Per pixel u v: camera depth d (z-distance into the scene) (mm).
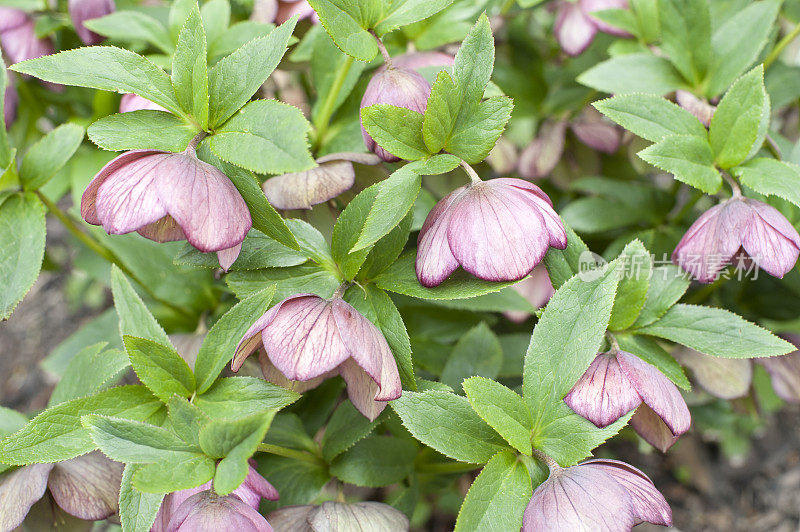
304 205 580
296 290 577
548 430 544
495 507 534
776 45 722
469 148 556
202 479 517
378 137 552
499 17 732
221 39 638
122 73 554
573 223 685
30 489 554
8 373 1064
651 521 521
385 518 562
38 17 706
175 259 578
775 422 998
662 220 696
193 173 533
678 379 580
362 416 602
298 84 724
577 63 764
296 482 607
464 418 549
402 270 576
